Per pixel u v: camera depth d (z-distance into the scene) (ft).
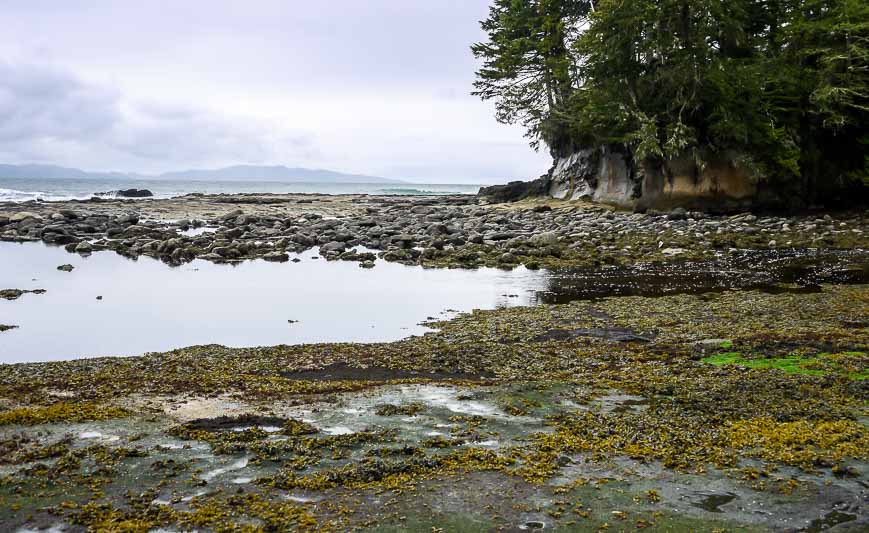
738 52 142.92
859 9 125.80
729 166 130.11
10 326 46.55
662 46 129.39
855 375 30.19
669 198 134.51
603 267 75.25
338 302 56.13
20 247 93.56
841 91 125.18
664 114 133.49
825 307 48.37
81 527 16.76
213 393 28.37
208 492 18.69
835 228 101.86
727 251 85.20
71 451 21.29
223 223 129.59
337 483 19.29
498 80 177.27
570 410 26.07
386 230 107.65
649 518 17.24
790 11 141.38
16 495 18.38
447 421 24.73
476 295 58.80
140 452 21.29
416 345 39.52
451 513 17.52
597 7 147.43
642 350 37.04
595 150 160.04
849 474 19.74
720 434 22.99
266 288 63.21
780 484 19.15
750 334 39.96
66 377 31.58
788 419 24.54
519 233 105.29
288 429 23.72
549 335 42.22
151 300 56.90
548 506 17.89
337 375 32.86
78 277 68.49
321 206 183.42
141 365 34.35
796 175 129.49
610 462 20.81
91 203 178.09
